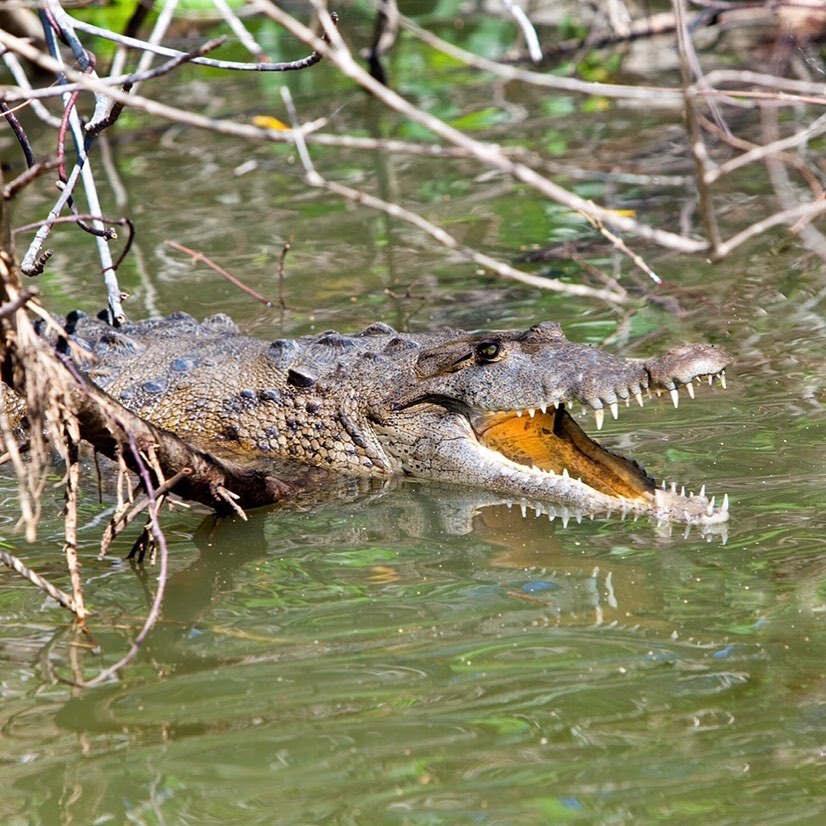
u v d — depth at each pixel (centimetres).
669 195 1772
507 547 972
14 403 1227
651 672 764
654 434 1138
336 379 1209
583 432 1095
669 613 841
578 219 1727
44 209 1842
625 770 666
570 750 686
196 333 1355
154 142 2180
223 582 923
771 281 1481
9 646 827
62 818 645
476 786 657
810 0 1252
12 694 765
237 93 2417
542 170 1920
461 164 2006
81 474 1147
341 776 671
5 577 939
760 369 1254
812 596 848
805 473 1039
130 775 679
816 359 1265
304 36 670
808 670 755
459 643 812
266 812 643
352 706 738
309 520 1052
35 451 768
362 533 1018
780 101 1124
